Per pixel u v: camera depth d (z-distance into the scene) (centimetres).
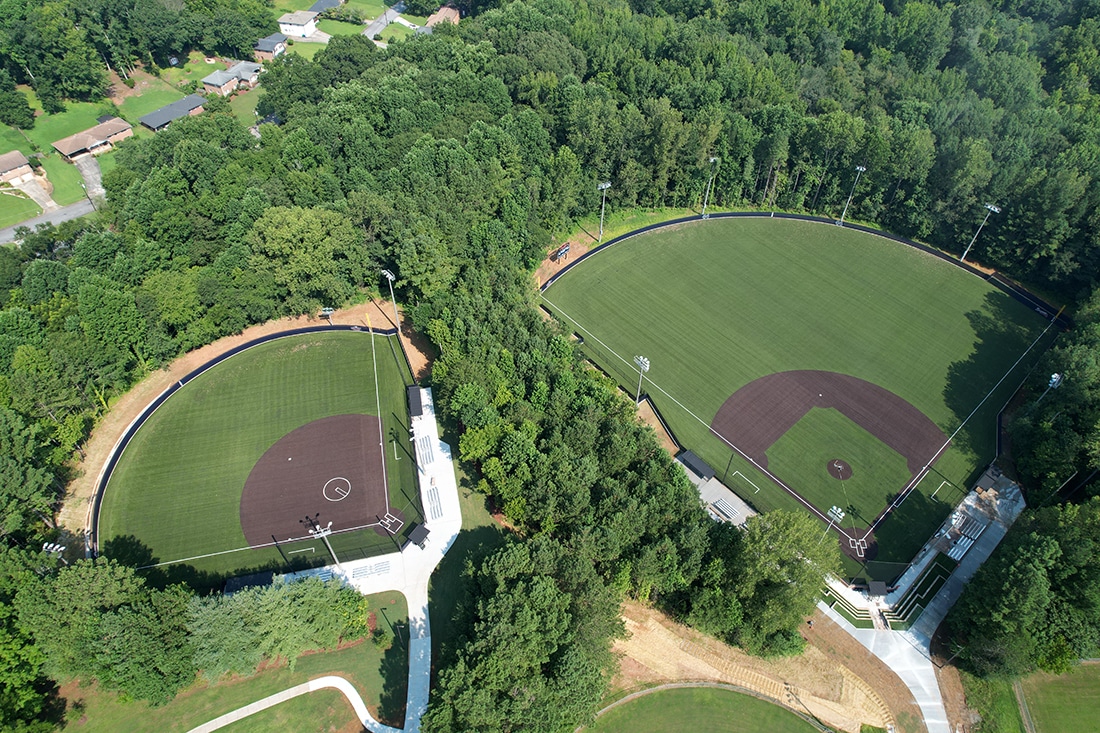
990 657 7112
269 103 17925
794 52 18750
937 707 7119
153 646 6303
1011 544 7412
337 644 7306
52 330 9581
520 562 6488
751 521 7019
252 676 7006
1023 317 12206
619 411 8981
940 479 9500
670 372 11088
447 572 8044
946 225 13600
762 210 14912
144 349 10206
